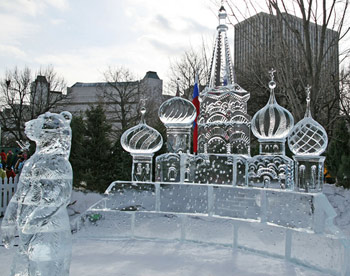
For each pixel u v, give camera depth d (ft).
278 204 20.21
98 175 37.17
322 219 18.01
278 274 17.29
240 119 24.22
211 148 24.59
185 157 24.66
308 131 19.22
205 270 17.83
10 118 118.62
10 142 128.36
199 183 24.02
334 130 43.37
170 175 24.77
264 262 19.30
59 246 12.11
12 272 11.99
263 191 21.07
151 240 24.02
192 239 23.75
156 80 140.26
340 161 41.06
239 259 19.83
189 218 24.04
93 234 24.45
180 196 24.08
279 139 21.29
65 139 12.87
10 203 12.47
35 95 120.67
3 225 12.36
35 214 11.76
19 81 118.21
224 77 25.95
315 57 35.86
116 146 38.14
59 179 12.26
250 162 22.17
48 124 12.65
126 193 24.98
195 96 31.30
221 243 22.84
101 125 38.09
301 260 18.78
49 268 11.82
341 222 31.30
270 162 21.33
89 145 37.42
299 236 19.06
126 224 24.54
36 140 12.72
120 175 37.29
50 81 122.52
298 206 19.13
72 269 17.44
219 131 24.38
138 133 25.20
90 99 158.10
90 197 36.22
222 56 26.58
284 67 38.14
